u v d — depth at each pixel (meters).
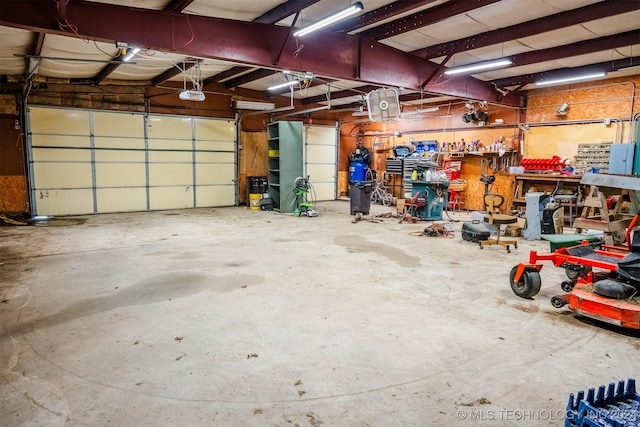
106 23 4.13
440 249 5.70
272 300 3.53
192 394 2.10
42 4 3.80
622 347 2.68
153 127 9.66
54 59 6.13
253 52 5.11
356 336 2.82
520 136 9.17
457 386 2.20
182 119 10.05
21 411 1.94
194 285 3.94
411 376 2.30
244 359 2.48
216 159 10.70
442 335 2.85
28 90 7.68
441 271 4.53
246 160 11.26
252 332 2.87
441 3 4.73
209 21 4.77
